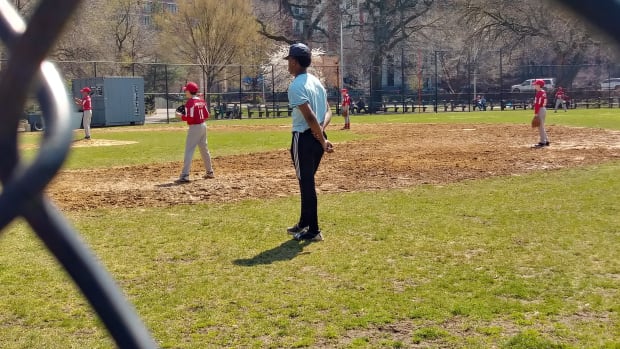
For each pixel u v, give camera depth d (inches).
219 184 513.0
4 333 203.6
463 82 2501.2
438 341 192.4
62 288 248.5
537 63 2429.9
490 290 237.9
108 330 50.2
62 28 44.6
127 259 289.4
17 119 45.5
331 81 2463.1
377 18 2348.7
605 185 472.1
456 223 353.7
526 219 360.2
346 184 504.4
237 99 2304.4
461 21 2161.7
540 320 207.3
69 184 522.0
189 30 2154.3
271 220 371.2
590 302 223.6
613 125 1127.0
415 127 1193.4
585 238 313.7
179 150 824.9
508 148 752.3
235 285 249.1
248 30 2161.7
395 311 217.5
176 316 216.5
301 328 204.1
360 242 315.3
